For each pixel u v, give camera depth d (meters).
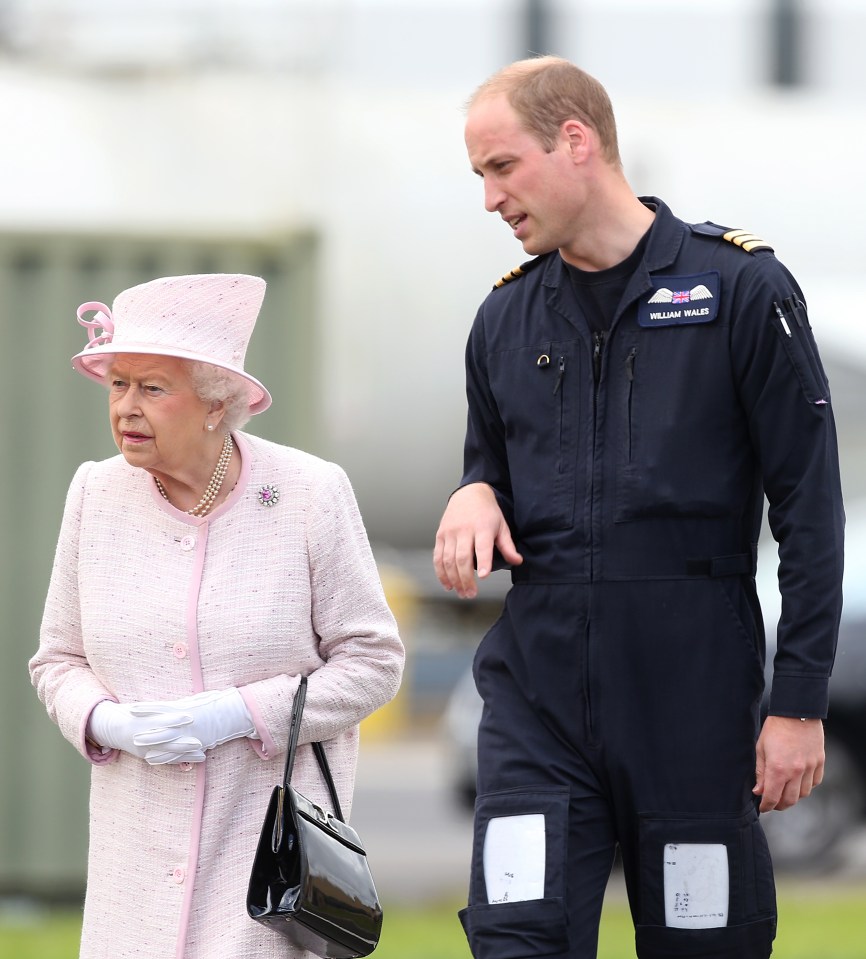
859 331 47.25
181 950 12.56
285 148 48.59
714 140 53.91
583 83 13.12
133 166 46.66
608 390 13.28
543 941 13.16
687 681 13.10
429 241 50.72
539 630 13.45
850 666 33.03
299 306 30.11
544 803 13.32
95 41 47.44
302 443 29.83
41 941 24.94
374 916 12.58
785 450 12.94
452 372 51.16
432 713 55.78
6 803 29.44
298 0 49.31
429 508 53.22
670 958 13.29
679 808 13.20
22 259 30.16
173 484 13.06
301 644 12.99
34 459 29.95
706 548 13.11
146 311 12.55
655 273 13.15
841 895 31.39
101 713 12.65
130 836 12.81
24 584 29.72
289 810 12.38
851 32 88.19
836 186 53.66
